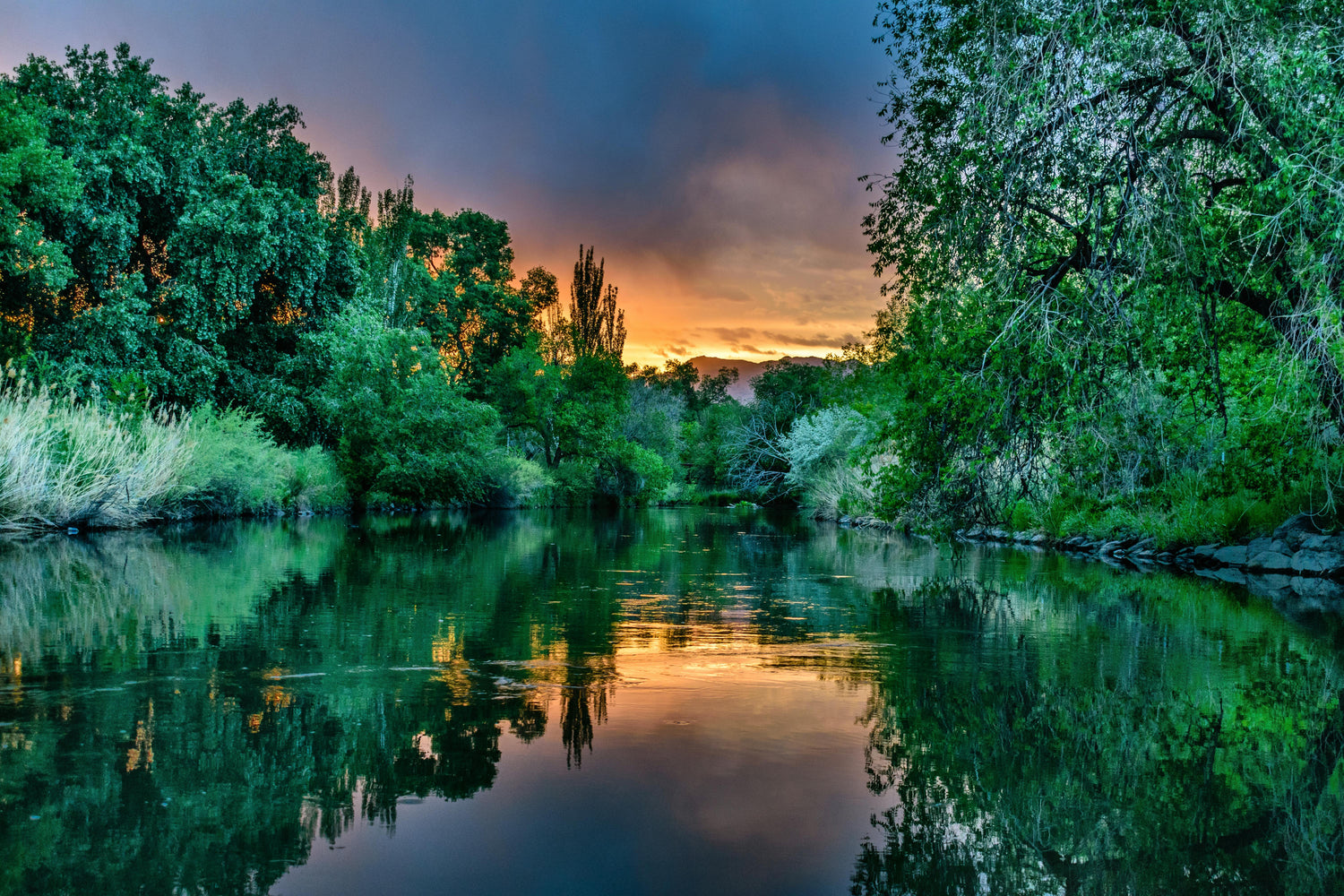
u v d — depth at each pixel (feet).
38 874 7.97
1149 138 28.68
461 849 8.71
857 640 21.07
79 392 67.31
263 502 73.36
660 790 10.52
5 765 10.98
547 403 144.56
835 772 11.30
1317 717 14.32
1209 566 42.70
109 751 11.62
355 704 14.30
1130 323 26.78
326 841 8.87
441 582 31.71
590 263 204.54
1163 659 19.01
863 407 96.78
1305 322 27.17
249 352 92.17
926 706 14.71
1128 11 26.76
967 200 28.37
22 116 65.31
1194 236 27.32
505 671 17.03
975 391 29.71
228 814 9.54
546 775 11.00
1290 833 9.59
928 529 35.12
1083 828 9.66
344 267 96.32
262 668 16.92
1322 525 40.06
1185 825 9.79
